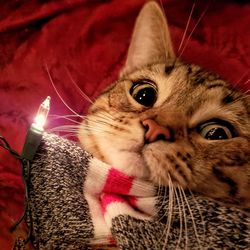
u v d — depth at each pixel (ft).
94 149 0.48
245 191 0.43
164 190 0.42
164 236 0.38
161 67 0.53
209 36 0.56
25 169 0.41
